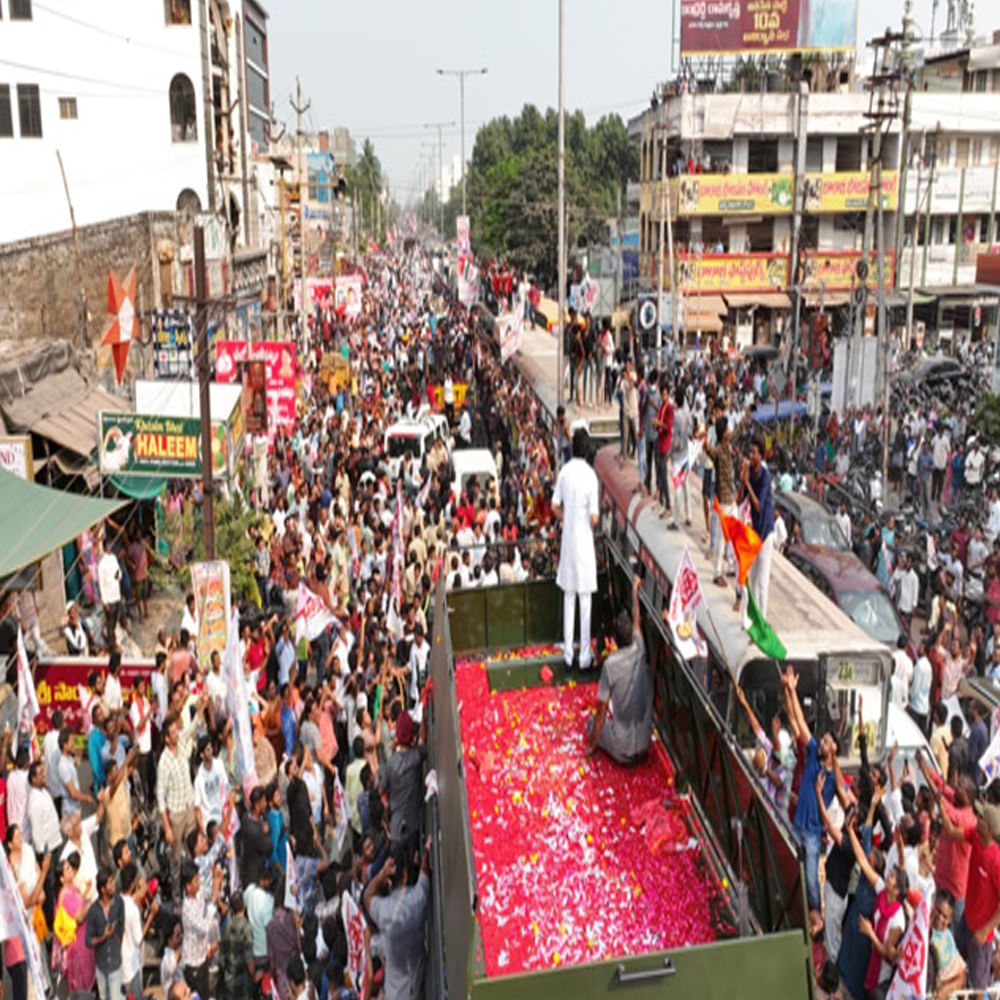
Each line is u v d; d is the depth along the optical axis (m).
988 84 57.25
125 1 37.28
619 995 4.89
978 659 16.50
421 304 80.56
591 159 105.94
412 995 8.38
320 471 26.30
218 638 13.44
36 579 17.30
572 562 9.07
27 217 37.56
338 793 11.84
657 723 8.23
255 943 9.62
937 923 8.45
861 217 56.38
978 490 25.14
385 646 14.87
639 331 43.56
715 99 54.78
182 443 17.27
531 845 6.92
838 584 16.88
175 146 38.91
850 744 11.84
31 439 17.78
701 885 6.58
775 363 44.09
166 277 28.91
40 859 10.72
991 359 43.16
